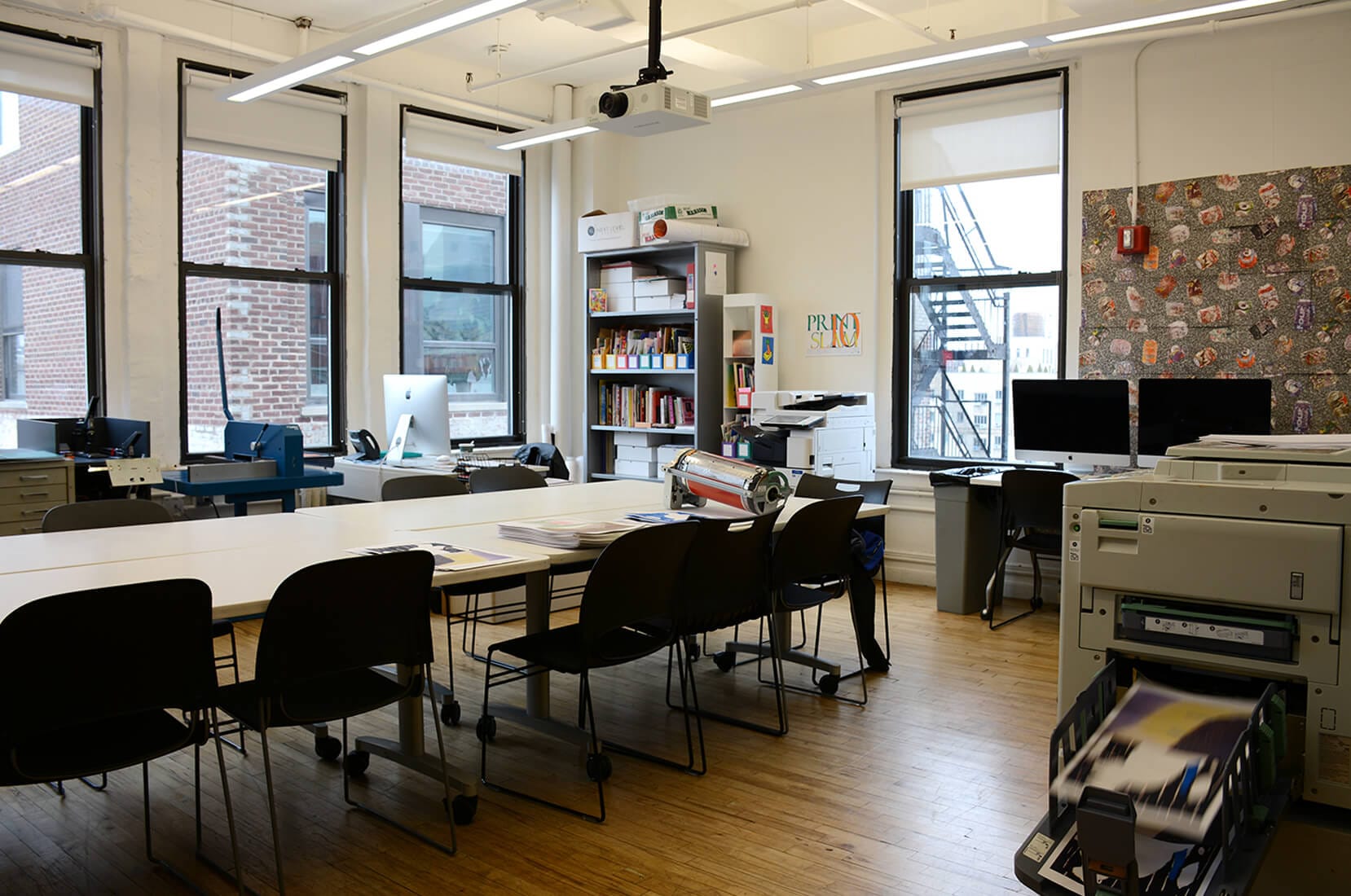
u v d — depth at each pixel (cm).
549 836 283
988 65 585
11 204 524
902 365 650
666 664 463
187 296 593
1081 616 175
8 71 511
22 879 255
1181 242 531
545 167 766
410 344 703
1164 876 135
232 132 592
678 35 554
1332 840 154
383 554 250
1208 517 160
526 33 639
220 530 345
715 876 260
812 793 315
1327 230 493
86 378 557
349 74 633
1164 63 532
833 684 418
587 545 319
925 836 284
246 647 480
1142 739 150
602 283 735
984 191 614
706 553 332
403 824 289
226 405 567
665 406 705
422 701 336
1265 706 152
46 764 214
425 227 708
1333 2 479
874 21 636
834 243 659
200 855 265
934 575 631
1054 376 593
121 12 530
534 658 312
